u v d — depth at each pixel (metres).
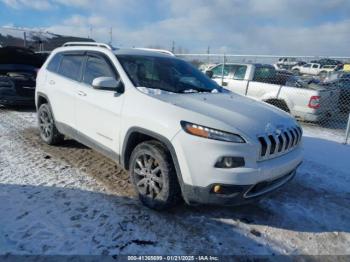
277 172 2.99
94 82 3.46
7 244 2.63
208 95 3.76
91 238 2.79
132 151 3.49
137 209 3.31
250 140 2.80
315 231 3.18
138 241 2.79
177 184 3.08
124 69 3.72
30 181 3.84
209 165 2.75
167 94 3.48
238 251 2.77
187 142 2.83
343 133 8.18
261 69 9.81
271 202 3.71
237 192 2.78
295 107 8.80
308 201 3.82
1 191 3.53
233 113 3.15
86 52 4.38
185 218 3.20
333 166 5.17
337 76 10.23
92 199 3.47
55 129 5.01
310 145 6.46
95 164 4.52
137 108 3.29
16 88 7.75
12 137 5.68
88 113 4.01
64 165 4.43
